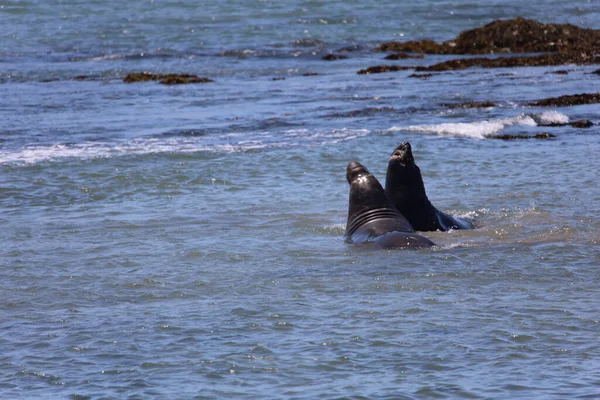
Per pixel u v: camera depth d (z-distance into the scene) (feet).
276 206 169.27
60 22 618.44
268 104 314.35
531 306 104.73
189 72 429.79
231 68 444.55
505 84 354.74
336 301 108.17
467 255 130.72
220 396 80.53
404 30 579.07
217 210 166.61
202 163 208.44
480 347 91.25
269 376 85.10
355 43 537.65
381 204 146.41
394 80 382.63
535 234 145.07
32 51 519.19
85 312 106.93
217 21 617.21
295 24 599.16
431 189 182.80
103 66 454.81
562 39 492.54
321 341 94.02
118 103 322.75
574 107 295.28
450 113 285.64
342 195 178.29
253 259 131.03
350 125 264.52
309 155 216.74
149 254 134.82
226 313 104.42
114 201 176.76
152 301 111.04
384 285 114.93
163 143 236.84
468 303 106.22
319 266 126.11
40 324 102.47
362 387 81.66
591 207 163.32
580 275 118.83
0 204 174.50
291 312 104.12
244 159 212.64
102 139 244.22
